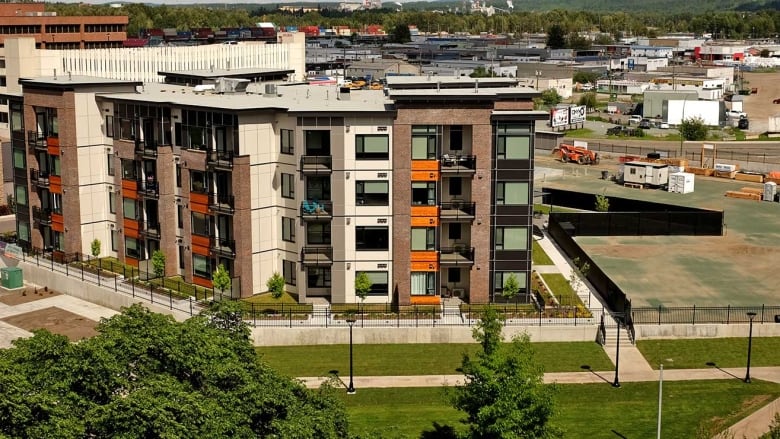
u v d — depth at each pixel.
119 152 87.62
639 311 74.50
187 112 80.69
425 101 74.69
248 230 78.69
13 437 36.34
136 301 79.12
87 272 87.00
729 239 104.12
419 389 63.53
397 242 76.75
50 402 37.91
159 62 140.75
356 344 72.00
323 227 78.25
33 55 136.00
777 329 72.50
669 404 60.16
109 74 137.12
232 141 77.56
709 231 106.12
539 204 122.44
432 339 72.19
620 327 72.19
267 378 44.75
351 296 77.94
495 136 75.62
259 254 79.88
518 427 46.12
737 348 70.19
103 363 40.53
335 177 76.06
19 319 78.88
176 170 83.44
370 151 75.75
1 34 192.25
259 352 70.19
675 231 106.50
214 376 42.19
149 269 84.12
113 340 42.38
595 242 103.19
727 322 72.88
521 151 75.88
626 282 86.50
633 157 152.25
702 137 183.75
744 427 56.41
